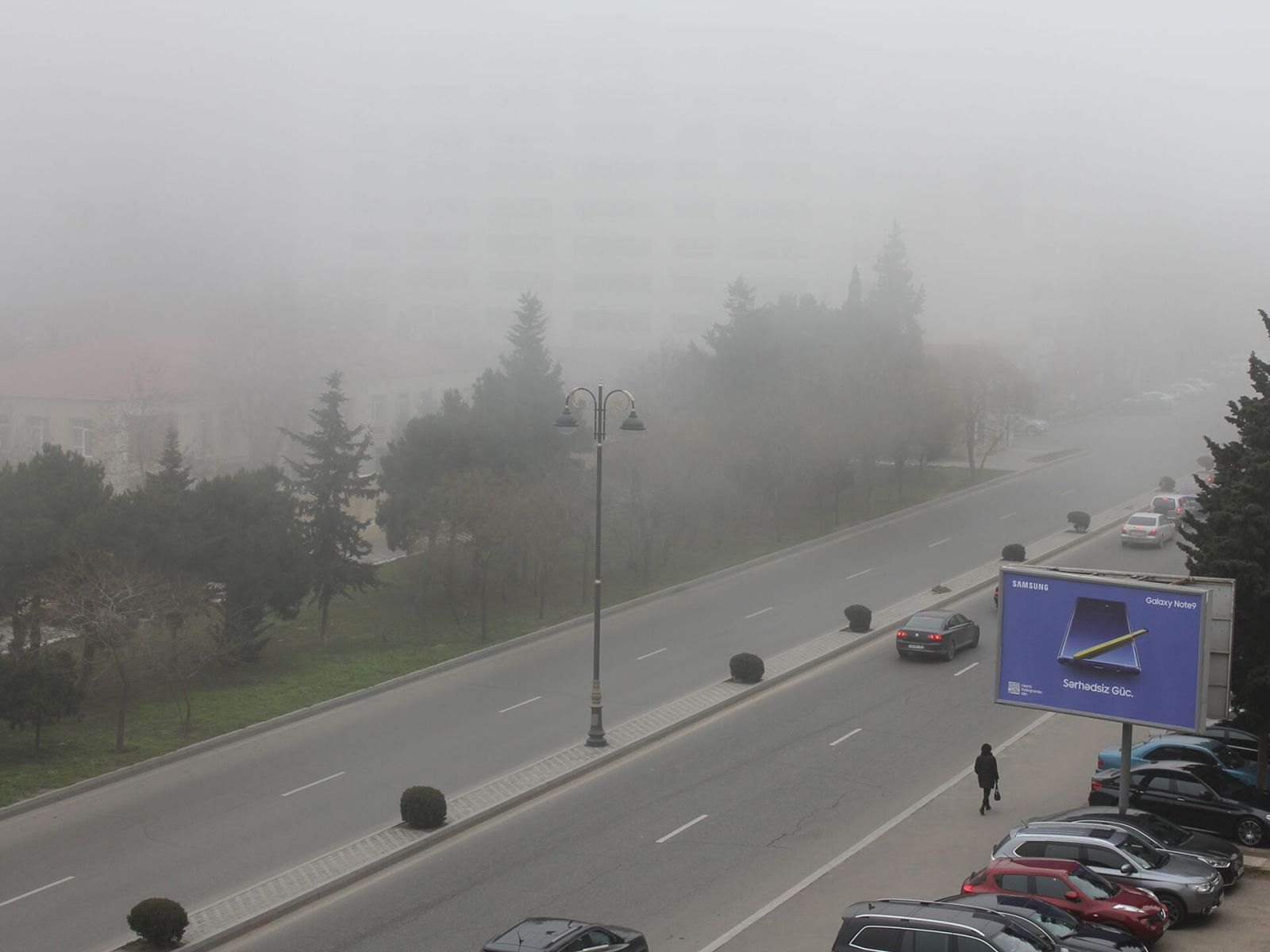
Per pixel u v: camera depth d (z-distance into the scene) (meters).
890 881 25.00
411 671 42.59
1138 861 22.28
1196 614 24.80
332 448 46.69
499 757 34.22
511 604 51.31
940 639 42.19
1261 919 22.16
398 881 26.23
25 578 37.75
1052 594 26.47
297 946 23.30
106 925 24.56
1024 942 18.08
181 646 39.50
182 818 30.36
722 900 24.34
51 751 34.62
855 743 34.50
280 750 35.38
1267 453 27.75
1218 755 29.06
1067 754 33.19
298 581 43.34
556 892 25.19
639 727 36.34
